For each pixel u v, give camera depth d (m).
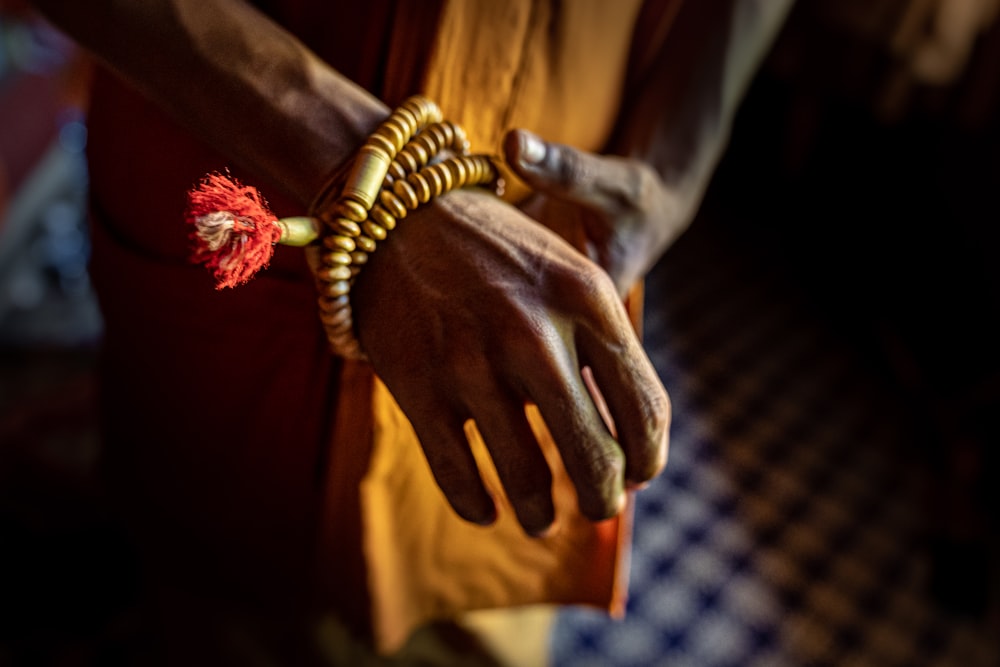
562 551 0.60
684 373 1.58
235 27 0.39
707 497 1.35
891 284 1.75
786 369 1.63
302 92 0.39
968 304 1.56
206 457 0.58
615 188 0.44
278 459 0.55
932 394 1.56
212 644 0.75
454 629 0.78
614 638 1.11
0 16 1.12
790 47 1.65
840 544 1.31
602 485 0.38
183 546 0.67
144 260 0.49
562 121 0.50
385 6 0.43
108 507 1.02
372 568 0.55
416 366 0.38
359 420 0.49
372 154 0.37
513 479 0.38
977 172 1.58
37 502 1.00
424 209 0.39
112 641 0.97
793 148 1.94
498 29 0.44
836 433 1.51
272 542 0.62
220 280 0.36
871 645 1.18
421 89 0.44
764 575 1.25
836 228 1.93
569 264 0.38
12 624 0.95
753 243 1.94
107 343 0.59
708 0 0.50
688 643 1.13
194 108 0.39
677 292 1.78
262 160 0.39
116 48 0.39
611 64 0.50
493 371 0.37
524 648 0.83
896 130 1.78
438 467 0.39
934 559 1.31
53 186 1.50
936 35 1.43
